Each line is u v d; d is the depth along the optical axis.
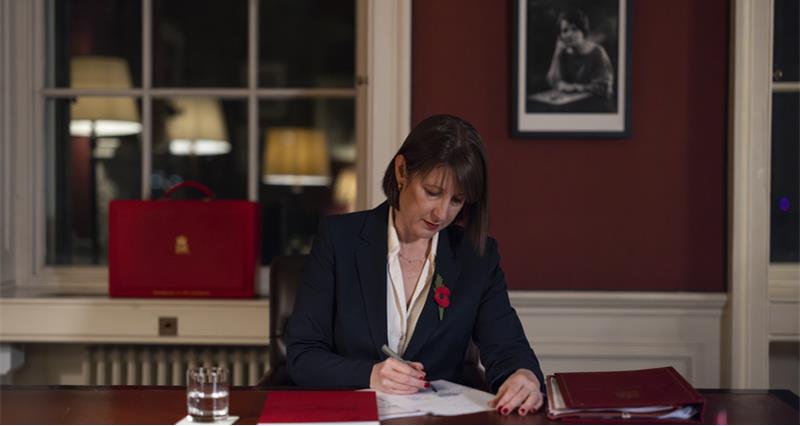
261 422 1.60
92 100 3.53
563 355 3.19
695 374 3.20
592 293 3.16
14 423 1.63
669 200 3.20
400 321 2.16
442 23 3.18
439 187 1.99
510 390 1.79
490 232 3.21
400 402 1.79
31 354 3.44
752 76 3.10
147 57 3.51
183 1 3.52
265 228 3.54
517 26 3.14
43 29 3.52
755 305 3.13
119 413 1.70
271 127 3.52
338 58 3.51
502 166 3.20
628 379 1.85
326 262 2.19
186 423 1.64
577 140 3.20
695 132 3.19
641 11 3.18
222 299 3.19
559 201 3.20
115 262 3.19
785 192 3.47
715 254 3.20
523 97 3.16
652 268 3.21
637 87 3.19
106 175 3.55
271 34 3.52
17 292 3.42
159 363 3.30
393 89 3.15
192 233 3.18
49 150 3.55
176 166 3.53
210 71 3.52
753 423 1.66
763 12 3.09
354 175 3.52
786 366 3.44
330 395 1.82
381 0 3.13
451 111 3.19
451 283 2.16
